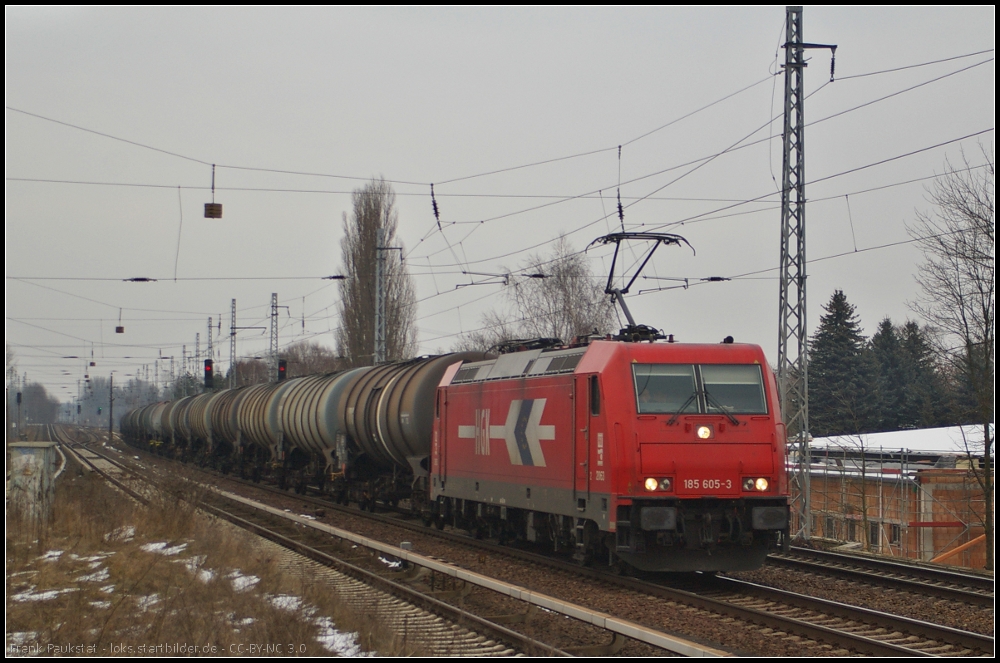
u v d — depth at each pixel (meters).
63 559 16.17
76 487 28.12
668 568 14.76
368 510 28.59
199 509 24.58
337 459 29.66
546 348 18.59
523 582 15.39
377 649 10.45
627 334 16.38
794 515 25.34
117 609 11.88
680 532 14.55
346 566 16.45
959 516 31.02
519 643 10.70
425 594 13.77
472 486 20.41
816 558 18.98
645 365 15.07
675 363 15.17
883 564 17.27
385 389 25.50
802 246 22.11
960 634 10.78
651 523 14.23
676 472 14.59
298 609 11.49
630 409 14.72
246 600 12.66
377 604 13.43
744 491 14.78
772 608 13.14
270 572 15.37
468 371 21.39
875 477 32.00
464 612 11.98
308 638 10.59
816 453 38.38
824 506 34.56
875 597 14.07
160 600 12.59
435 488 22.55
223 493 29.45
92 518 20.28
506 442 18.73
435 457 22.66
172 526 20.70
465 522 22.30
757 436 14.94
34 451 20.14
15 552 16.27
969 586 15.16
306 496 34.34
